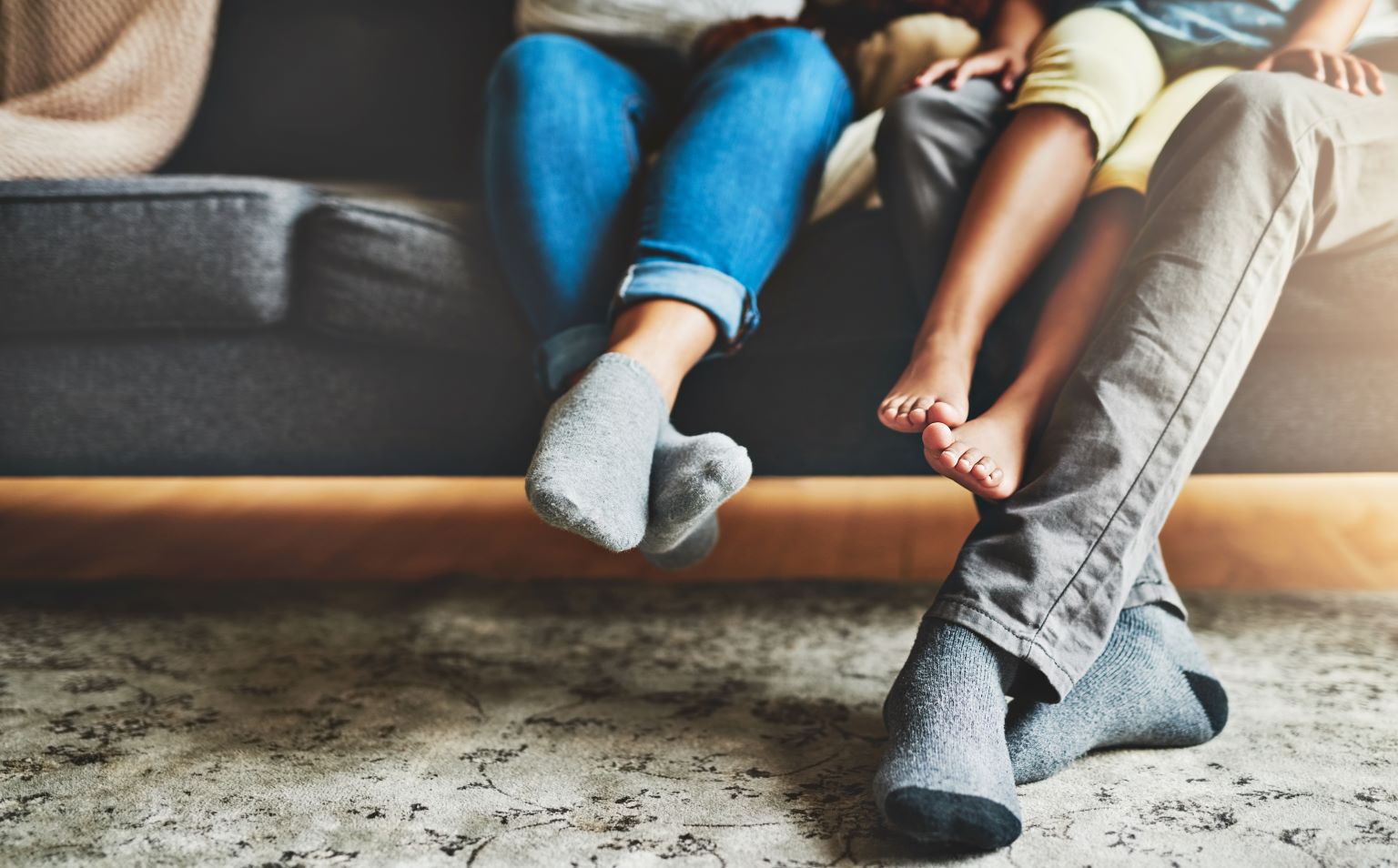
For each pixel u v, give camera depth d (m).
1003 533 0.77
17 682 0.97
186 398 1.28
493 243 1.18
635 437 0.80
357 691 0.95
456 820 0.69
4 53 1.53
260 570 1.44
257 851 0.65
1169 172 0.85
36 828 0.68
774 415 1.25
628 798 0.73
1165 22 1.09
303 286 1.25
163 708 0.91
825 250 1.19
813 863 0.64
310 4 1.81
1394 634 1.10
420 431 1.28
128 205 1.24
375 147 1.80
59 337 1.28
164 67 1.53
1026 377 0.88
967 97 1.08
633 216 1.13
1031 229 0.94
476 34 1.81
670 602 1.26
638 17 1.42
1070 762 0.78
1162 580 0.86
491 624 1.17
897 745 0.69
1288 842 0.66
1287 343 1.18
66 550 1.55
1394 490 1.90
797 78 1.10
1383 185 0.87
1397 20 1.13
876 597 1.27
